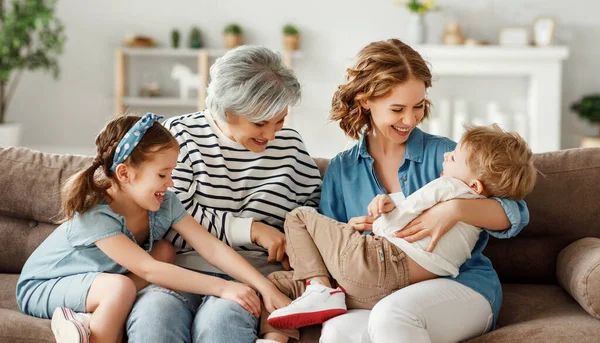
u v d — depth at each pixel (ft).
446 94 19.53
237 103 5.92
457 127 19.13
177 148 5.84
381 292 5.64
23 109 19.74
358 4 19.51
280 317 5.32
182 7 19.67
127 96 19.74
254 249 6.44
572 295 5.98
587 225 6.61
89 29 19.61
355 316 5.49
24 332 5.43
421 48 18.66
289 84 6.10
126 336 5.41
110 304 5.26
